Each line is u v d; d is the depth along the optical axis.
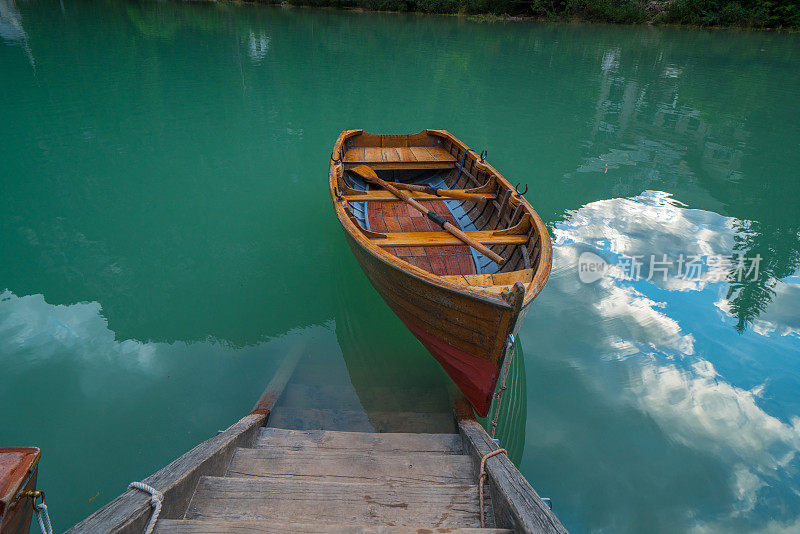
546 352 4.59
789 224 7.24
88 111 11.91
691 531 3.06
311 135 10.95
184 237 6.88
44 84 13.95
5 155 9.25
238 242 6.81
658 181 8.83
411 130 11.48
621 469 3.47
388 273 4.11
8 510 1.65
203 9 36.47
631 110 13.70
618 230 6.99
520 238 4.68
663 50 23.72
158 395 4.27
